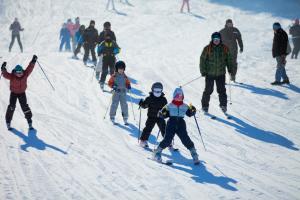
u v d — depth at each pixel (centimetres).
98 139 1659
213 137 1727
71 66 3038
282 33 2447
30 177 1282
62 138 1656
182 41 4062
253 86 2472
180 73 2816
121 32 4531
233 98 2258
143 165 1408
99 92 2370
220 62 1961
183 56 3384
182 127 1427
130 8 5525
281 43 2447
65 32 4150
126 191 1205
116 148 1565
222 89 1984
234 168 1413
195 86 2509
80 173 1324
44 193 1176
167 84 2548
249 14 5244
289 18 5038
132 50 3750
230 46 2453
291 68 2900
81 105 2130
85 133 1725
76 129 1772
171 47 3809
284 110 2084
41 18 5288
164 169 1380
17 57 3394
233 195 1199
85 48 3066
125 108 1858
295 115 2017
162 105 1575
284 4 5656
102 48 2409
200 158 1498
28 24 5131
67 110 2044
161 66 3017
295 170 1410
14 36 4006
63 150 1523
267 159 1508
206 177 1328
